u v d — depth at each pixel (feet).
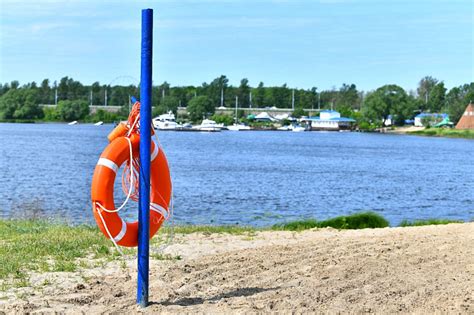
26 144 257.96
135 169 26.21
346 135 497.46
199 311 24.86
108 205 24.81
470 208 102.32
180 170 159.43
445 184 145.28
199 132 502.38
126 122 26.08
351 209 96.37
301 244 39.75
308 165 194.18
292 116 621.31
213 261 34.58
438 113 600.39
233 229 50.65
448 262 33.35
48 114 574.56
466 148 345.51
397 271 31.24
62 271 32.94
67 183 116.67
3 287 29.27
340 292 27.55
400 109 559.38
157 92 605.73
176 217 78.48
